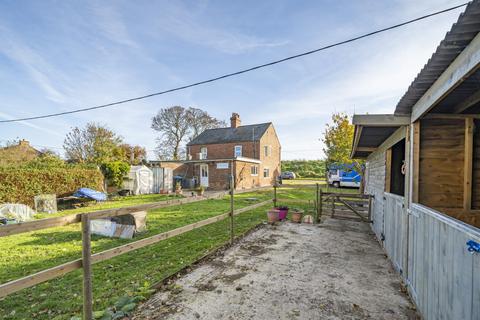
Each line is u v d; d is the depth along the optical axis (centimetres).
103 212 233
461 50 169
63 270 197
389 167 476
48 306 275
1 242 523
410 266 287
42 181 1076
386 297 283
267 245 476
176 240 516
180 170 2111
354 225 667
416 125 304
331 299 277
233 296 281
